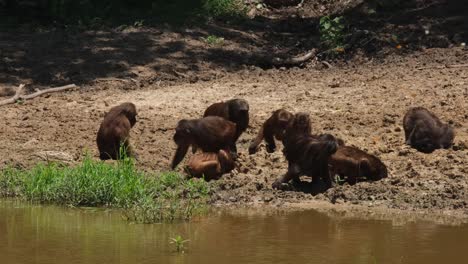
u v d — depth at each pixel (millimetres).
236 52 39250
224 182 20609
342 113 28141
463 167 21734
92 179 20078
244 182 20750
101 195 19844
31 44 38500
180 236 15984
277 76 36250
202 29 42438
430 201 19297
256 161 22703
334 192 19844
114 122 23188
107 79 35125
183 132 21500
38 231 16859
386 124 26625
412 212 18625
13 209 19219
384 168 20891
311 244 15625
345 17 44531
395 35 39656
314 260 14445
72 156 23875
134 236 16344
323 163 20047
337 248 15297
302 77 35656
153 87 34625
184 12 45000
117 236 16359
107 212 18922
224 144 21922
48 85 34625
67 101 31781
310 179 21375
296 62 38281
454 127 26188
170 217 18047
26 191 20562
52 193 20172
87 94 33250
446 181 20656
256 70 37562
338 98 30422
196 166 21094
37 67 35938
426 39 39156
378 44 39094
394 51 38406
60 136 26391
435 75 33531
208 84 34531
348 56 38750
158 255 14820
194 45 39562
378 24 42031
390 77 33844
